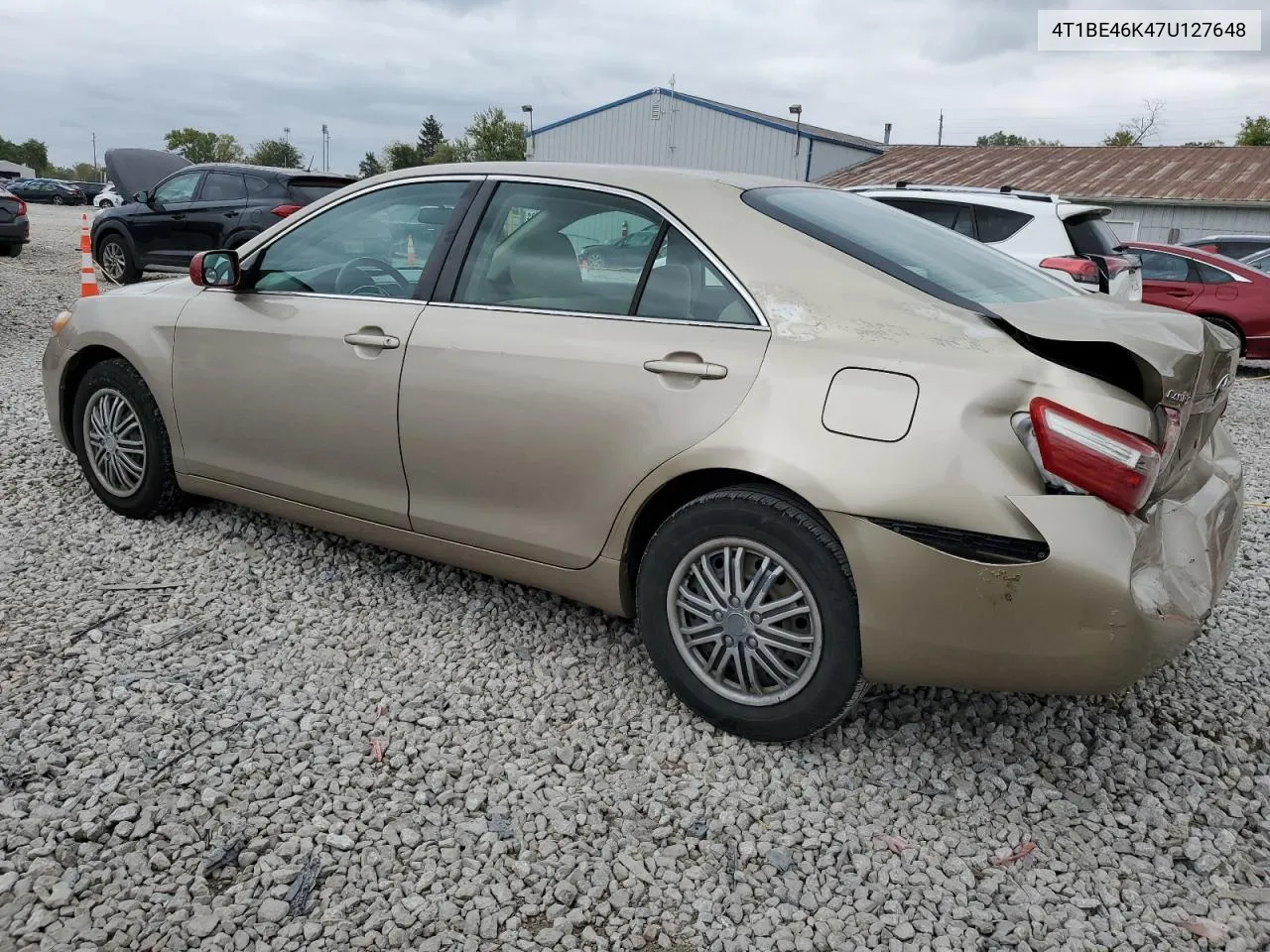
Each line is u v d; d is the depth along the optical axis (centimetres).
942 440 248
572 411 303
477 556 341
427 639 351
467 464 329
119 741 279
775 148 3183
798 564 271
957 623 251
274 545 422
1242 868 251
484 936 220
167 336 409
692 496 304
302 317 369
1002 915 233
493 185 344
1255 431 817
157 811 251
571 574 320
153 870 233
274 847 244
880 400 256
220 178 1341
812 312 276
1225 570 289
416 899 228
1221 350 271
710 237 296
